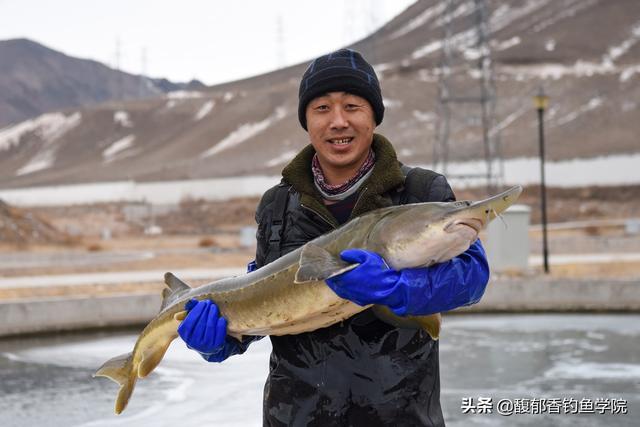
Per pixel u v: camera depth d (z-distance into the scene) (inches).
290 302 129.3
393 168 132.2
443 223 114.8
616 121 6294.3
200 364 526.6
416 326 125.6
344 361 131.6
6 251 1844.2
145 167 7795.3
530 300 764.6
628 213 3604.8
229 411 407.5
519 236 911.0
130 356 161.8
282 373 136.6
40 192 6437.0
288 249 140.3
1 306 665.0
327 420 131.9
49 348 621.3
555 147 5812.0
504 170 5027.1
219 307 140.9
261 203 147.9
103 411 412.8
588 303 762.8
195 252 1572.3
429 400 132.9
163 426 381.4
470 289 119.9
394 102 7504.9
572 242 1369.3
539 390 442.9
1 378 501.7
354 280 115.0
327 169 136.7
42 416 403.9
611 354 546.3
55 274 1084.5
